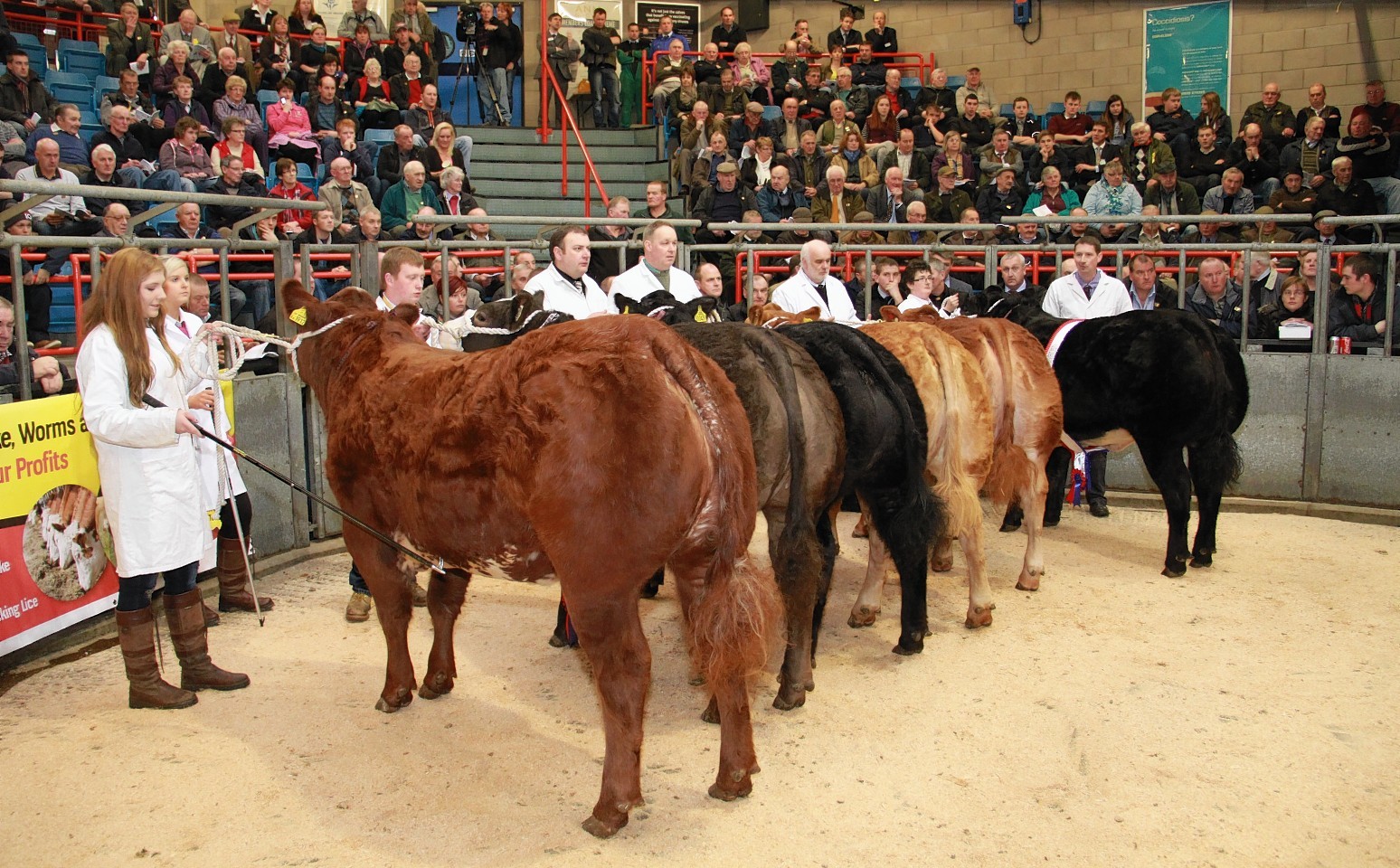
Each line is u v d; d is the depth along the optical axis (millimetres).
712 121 13148
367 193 9922
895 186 11469
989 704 4445
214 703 4469
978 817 3529
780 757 3961
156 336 4406
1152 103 15141
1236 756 3975
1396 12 13453
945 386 4988
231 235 6582
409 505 3633
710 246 8562
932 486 5059
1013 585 6148
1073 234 10008
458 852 3322
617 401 3135
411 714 4367
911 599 4945
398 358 3920
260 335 4379
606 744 3371
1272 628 5367
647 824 3479
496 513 3371
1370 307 8023
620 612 3227
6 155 9312
